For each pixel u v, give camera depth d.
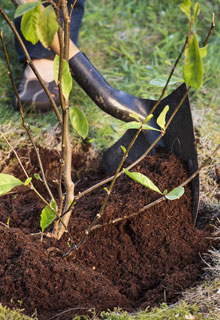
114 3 3.49
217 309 1.45
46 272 1.53
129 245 1.75
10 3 3.28
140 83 2.83
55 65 1.21
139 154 2.05
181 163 1.88
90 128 2.45
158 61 3.03
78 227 1.74
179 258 1.72
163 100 1.93
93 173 2.29
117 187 1.91
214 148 2.30
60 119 1.29
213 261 1.69
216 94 2.73
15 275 1.51
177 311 1.43
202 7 3.38
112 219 1.75
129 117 1.99
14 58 2.95
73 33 2.67
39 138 2.33
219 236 1.80
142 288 1.64
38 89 2.51
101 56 3.06
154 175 1.87
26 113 2.51
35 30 1.00
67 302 1.49
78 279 1.55
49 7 0.97
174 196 1.38
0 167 2.23
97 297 1.52
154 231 1.76
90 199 1.92
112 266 1.70
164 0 3.48
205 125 2.46
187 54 0.98
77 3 2.66
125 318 1.41
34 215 1.86
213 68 2.89
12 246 1.61
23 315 1.39
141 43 3.18
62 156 1.34
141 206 1.77
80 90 2.69
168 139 1.95
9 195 2.10
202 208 1.98
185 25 3.28
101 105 1.98
